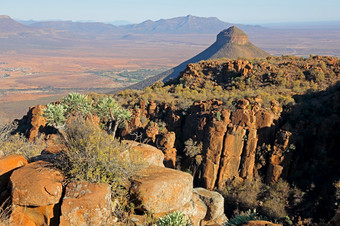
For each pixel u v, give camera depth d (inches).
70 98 633.6
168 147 1509.6
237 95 1829.5
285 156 1296.8
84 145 318.0
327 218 1031.6
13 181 289.7
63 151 327.0
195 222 379.2
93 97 2240.4
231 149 1374.3
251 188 1293.1
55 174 303.9
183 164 1496.1
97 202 281.3
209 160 1390.3
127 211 316.5
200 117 1546.5
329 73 2105.1
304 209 1125.1
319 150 1264.8
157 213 321.1
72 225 273.9
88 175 298.8
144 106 1893.5
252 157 1360.7
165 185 326.6
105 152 319.0
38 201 278.5
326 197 1093.8
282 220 1098.7
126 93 2353.6
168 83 2778.1
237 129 1376.7
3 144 518.0
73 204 277.1
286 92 1808.6
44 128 1765.5
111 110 678.5
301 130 1353.3
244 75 2246.6
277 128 1416.1
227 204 1263.5
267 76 2150.6
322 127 1294.3
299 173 1263.5
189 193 356.2
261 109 1455.5
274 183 1283.2
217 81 2402.8
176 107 1795.0
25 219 277.0
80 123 350.6
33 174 299.0
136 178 331.3
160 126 1713.8
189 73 2596.0
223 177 1376.7
